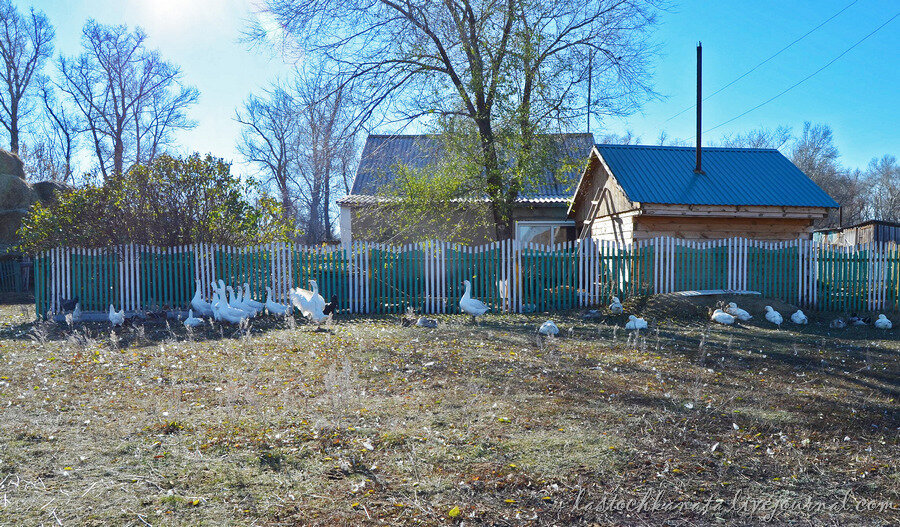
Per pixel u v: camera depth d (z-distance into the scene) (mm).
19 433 5039
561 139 18188
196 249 14422
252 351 9008
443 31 17312
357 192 25031
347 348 9211
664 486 4129
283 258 14656
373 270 14781
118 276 14227
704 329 11617
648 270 14625
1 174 26344
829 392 6660
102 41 37438
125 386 6777
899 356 8984
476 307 13094
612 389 6629
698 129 17141
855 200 58156
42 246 14906
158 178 15203
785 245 14648
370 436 4988
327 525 3543
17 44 37344
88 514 3605
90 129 38844
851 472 4426
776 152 19078
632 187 16094
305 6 16641
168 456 4551
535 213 23953
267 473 4258
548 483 4141
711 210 15453
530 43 16938
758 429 5352
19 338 10992
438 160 18516
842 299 14594
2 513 3598
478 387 6664
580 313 13805
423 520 3615
